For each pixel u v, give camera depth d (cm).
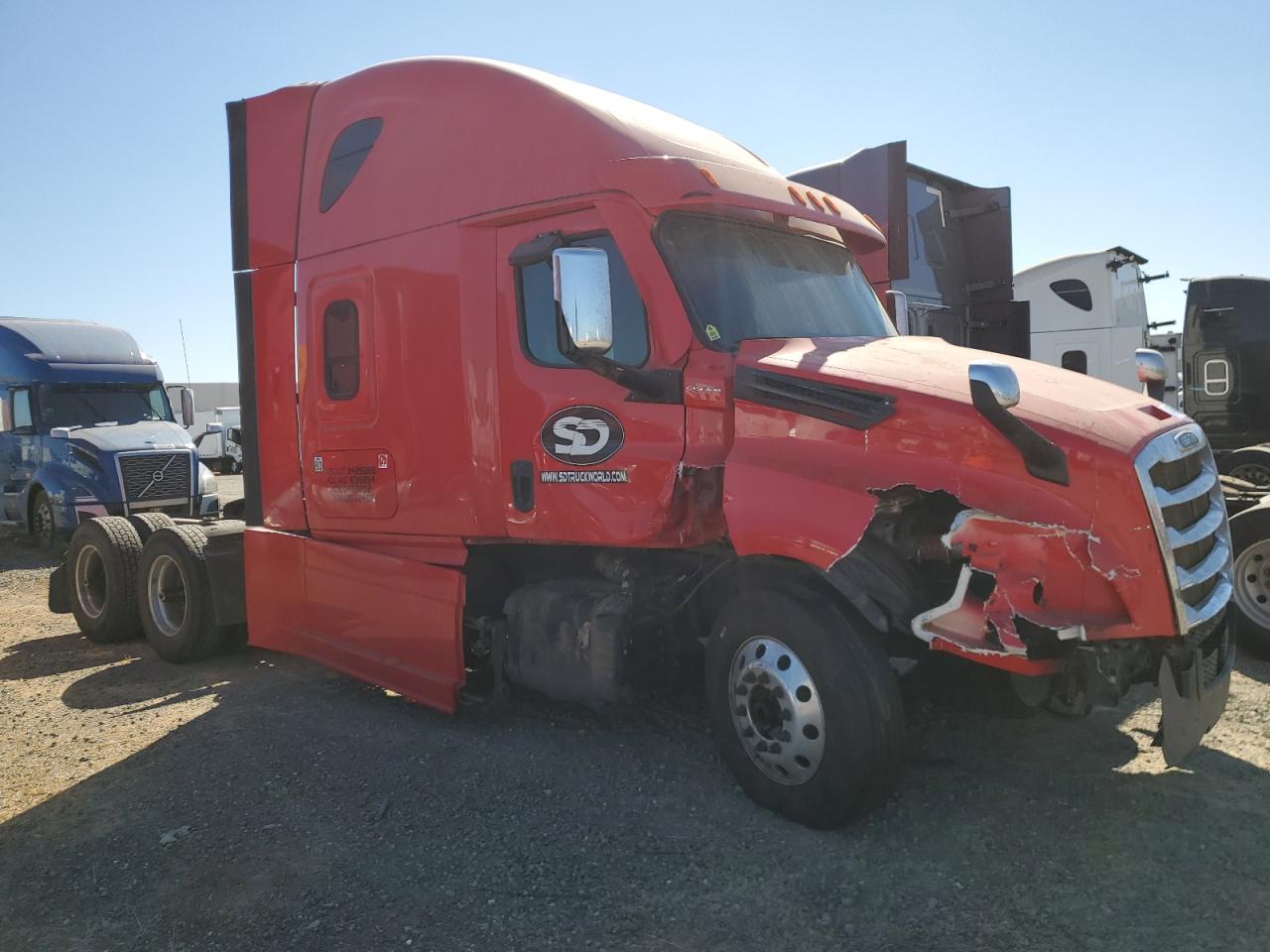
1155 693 515
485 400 483
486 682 551
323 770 466
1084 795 400
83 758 500
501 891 346
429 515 514
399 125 537
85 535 763
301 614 602
